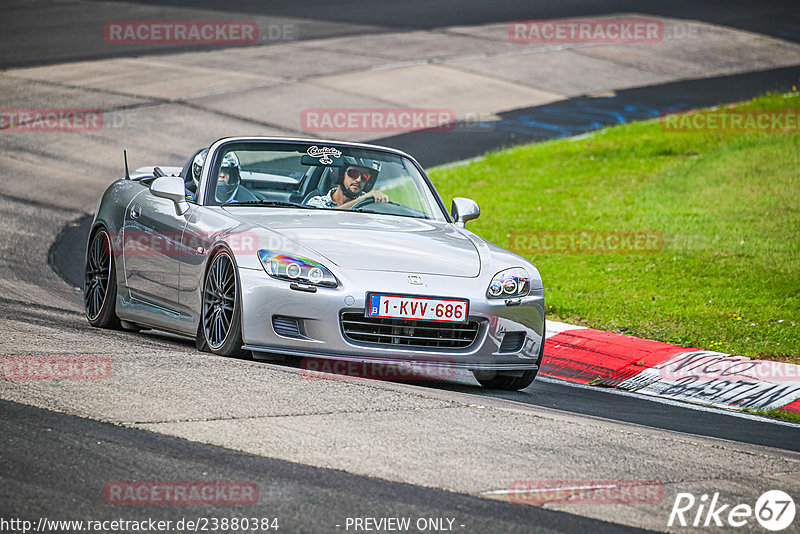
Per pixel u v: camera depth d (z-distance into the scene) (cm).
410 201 2662
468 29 11312
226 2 12569
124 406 1659
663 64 10000
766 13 12938
